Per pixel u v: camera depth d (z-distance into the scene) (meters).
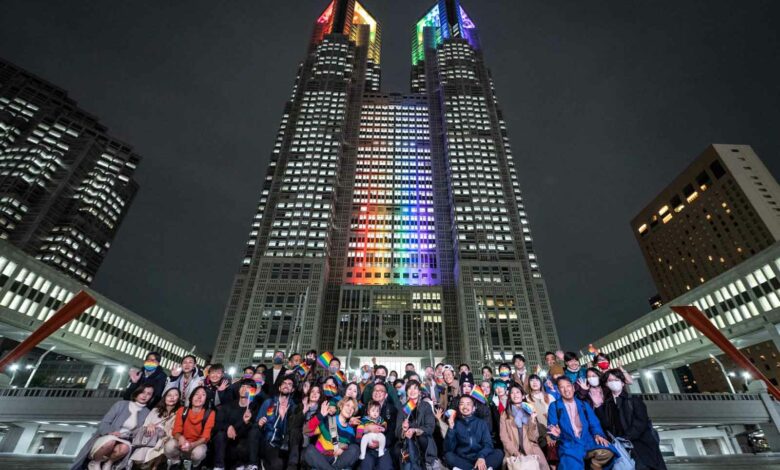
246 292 106.69
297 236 115.69
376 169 143.88
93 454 10.23
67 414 39.00
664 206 151.38
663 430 49.91
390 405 12.19
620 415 10.42
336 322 108.75
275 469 11.52
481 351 98.50
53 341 74.00
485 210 125.44
